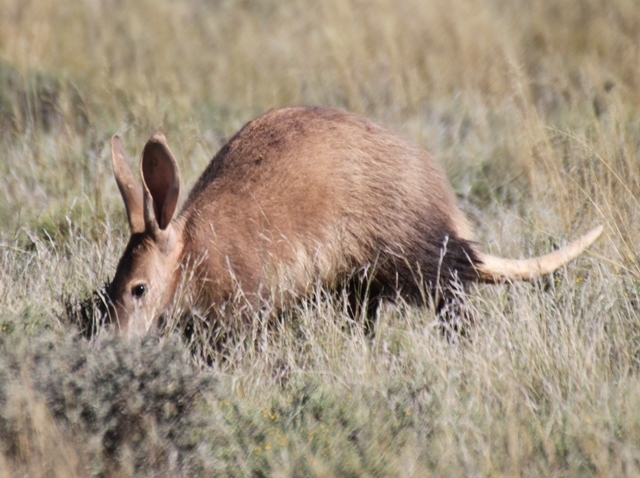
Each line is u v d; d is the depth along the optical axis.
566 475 14.76
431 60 43.44
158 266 19.92
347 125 22.08
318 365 18.94
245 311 20.38
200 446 15.24
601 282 21.30
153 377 16.00
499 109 36.12
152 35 49.66
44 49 46.00
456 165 31.89
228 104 41.09
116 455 15.34
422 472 14.55
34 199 29.20
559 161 27.78
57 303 21.14
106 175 30.36
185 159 30.19
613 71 41.34
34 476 14.68
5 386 15.43
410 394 17.00
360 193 21.53
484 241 26.44
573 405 16.58
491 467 14.60
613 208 24.88
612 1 47.72
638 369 18.83
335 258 21.31
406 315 21.19
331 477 14.54
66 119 33.16
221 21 52.53
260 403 17.34
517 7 48.84
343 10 48.22
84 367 16.11
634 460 14.85
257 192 20.88
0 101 36.16
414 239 21.83
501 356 18.52
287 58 47.06
